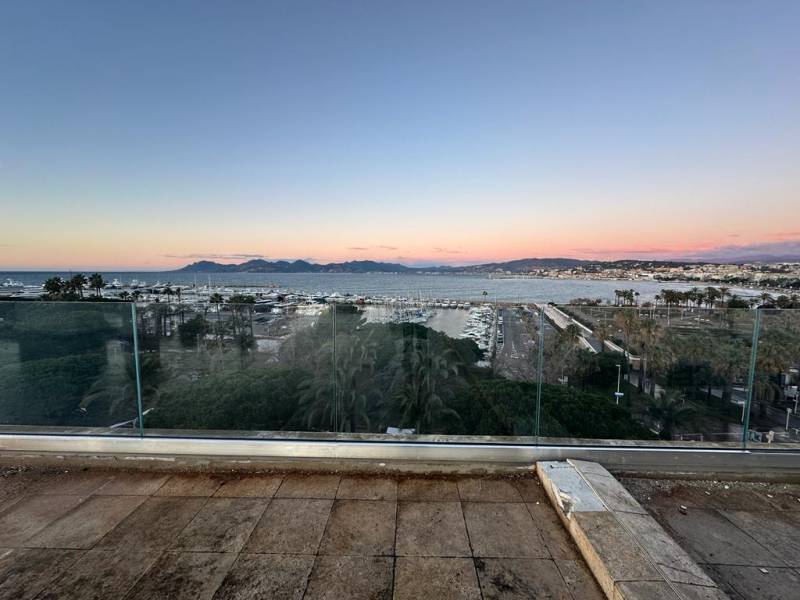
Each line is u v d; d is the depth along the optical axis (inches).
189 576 81.8
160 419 149.3
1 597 76.0
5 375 139.9
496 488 118.8
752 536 99.8
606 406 138.3
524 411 140.7
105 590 77.9
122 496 113.7
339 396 161.0
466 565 85.7
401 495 114.7
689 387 136.5
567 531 98.2
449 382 151.0
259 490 117.0
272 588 78.6
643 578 75.1
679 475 127.6
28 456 132.2
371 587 79.0
